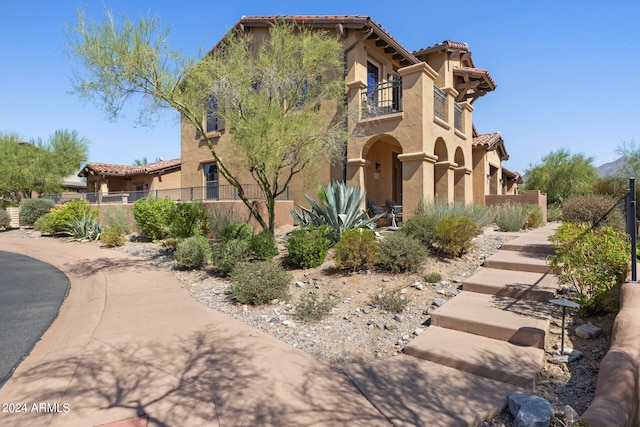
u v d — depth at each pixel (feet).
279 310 19.80
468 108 51.21
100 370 13.55
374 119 39.11
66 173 86.94
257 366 13.60
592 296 15.48
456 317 15.78
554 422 9.90
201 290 24.73
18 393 12.05
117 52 26.45
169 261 33.91
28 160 80.48
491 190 75.00
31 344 16.52
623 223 30.14
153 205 44.62
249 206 32.58
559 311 16.34
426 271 23.09
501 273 21.29
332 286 22.44
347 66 41.60
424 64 35.91
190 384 12.37
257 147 26.37
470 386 11.83
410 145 36.81
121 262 34.50
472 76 52.44
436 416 10.26
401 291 20.63
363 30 41.50
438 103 42.24
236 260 26.58
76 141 89.56
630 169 65.36
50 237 56.44
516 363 12.59
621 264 14.99
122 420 10.39
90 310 20.99
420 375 12.64
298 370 13.26
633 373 9.61
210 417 10.46
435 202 35.22
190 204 40.52
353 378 12.55
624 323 11.59
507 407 10.80
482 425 10.16
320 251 26.53
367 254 23.77
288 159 30.14
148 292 24.49
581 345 13.66
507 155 79.51
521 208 40.47
